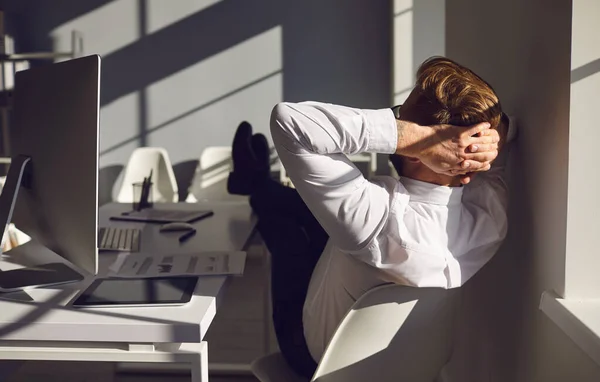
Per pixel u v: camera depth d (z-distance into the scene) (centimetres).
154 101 553
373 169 507
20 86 181
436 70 134
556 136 135
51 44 549
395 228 130
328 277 148
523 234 160
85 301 143
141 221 265
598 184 128
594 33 124
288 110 127
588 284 130
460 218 140
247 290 429
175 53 548
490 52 191
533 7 148
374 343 137
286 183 486
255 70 546
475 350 213
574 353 126
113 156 559
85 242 147
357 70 539
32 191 170
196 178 533
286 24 540
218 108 550
